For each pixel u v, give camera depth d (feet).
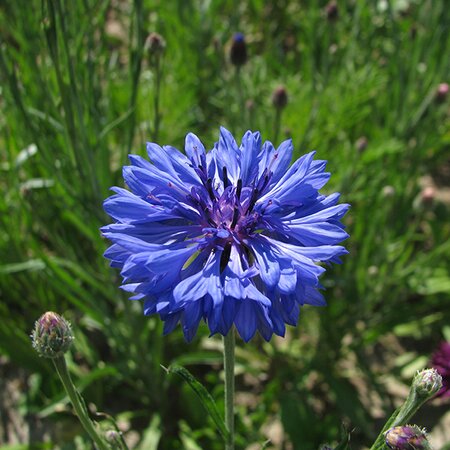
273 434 0.68
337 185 0.75
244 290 0.32
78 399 0.39
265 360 0.73
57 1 0.51
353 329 0.73
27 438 0.68
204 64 0.98
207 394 0.40
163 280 0.33
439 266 0.77
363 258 0.69
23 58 0.69
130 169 0.37
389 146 0.78
